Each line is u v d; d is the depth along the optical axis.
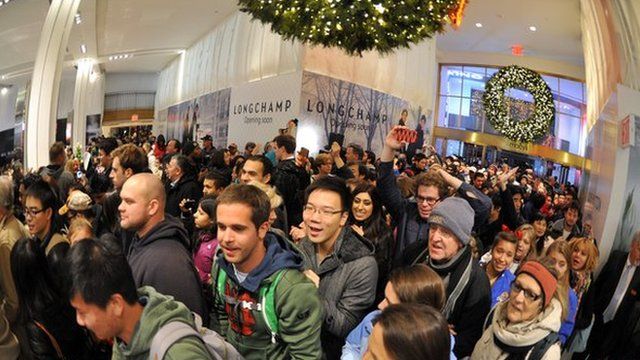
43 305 1.64
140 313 1.16
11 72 17.58
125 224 1.79
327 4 2.54
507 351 1.79
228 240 1.44
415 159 7.36
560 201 7.49
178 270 1.65
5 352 1.91
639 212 2.87
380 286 2.44
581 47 13.11
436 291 1.47
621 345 2.87
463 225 1.95
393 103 10.28
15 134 21.47
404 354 0.93
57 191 4.29
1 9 10.63
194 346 1.09
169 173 3.85
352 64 8.91
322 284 1.93
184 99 16.58
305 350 1.45
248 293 1.50
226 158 6.35
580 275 2.98
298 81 8.16
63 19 8.20
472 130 17.64
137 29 13.75
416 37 2.75
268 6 2.81
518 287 1.77
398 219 2.72
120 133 23.19
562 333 2.49
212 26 13.52
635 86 2.99
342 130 8.89
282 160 4.29
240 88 10.66
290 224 3.93
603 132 4.09
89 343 1.73
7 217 2.26
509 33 12.72
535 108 10.79
